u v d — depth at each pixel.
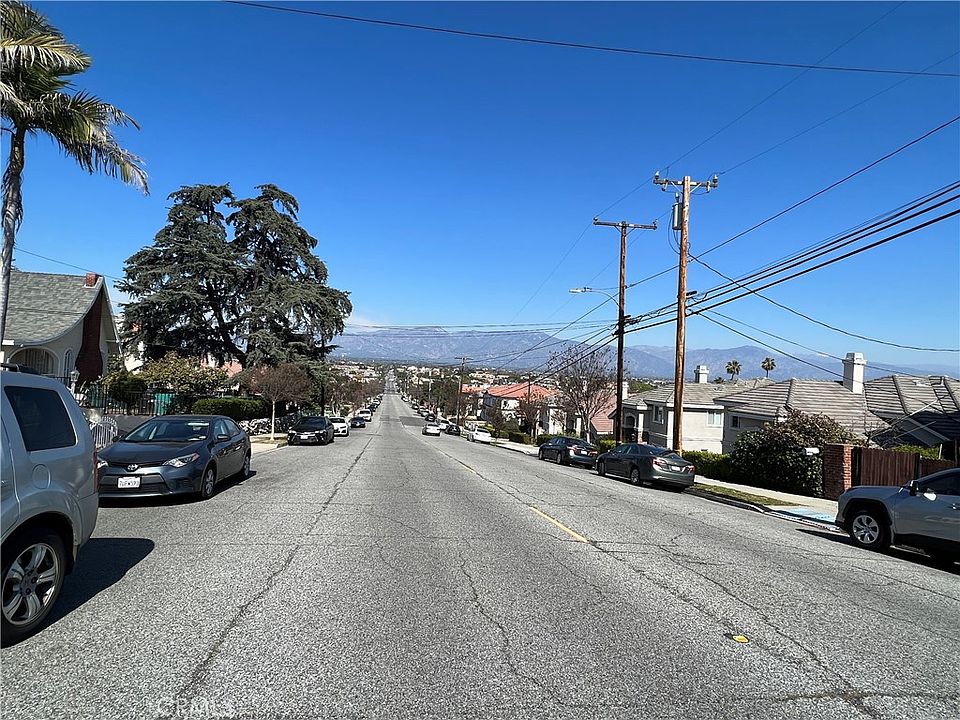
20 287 27.16
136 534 9.36
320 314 48.72
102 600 6.26
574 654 5.30
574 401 49.09
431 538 9.82
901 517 11.02
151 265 46.25
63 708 4.10
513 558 8.71
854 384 35.66
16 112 13.57
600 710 4.34
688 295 24.70
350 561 8.12
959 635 6.32
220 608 6.11
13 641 5.12
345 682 4.60
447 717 4.16
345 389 105.25
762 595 7.46
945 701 4.70
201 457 12.58
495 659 5.12
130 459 11.81
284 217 49.88
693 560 9.24
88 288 28.08
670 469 21.89
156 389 31.31
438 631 5.71
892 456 18.59
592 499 16.11
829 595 7.67
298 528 10.20
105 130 14.66
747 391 39.34
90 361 29.50
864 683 4.97
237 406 38.50
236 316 48.44
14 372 5.75
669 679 4.89
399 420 108.06
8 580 5.08
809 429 22.11
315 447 33.09
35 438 5.64
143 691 4.36
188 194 47.53
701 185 24.84
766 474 23.16
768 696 4.67
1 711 4.04
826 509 17.36
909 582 8.80
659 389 53.06
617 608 6.61
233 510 11.68
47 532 5.45
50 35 13.20
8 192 14.01
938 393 32.22
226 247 47.72
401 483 17.11
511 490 16.88
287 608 6.17
